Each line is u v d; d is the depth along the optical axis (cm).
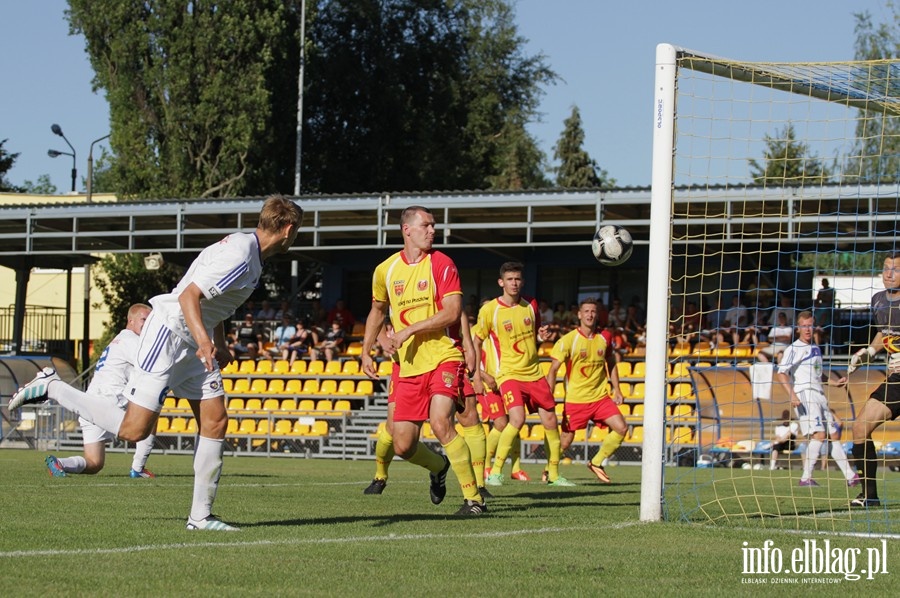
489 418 1560
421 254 930
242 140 3950
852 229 2417
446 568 604
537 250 3075
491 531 795
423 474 1788
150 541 695
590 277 3036
